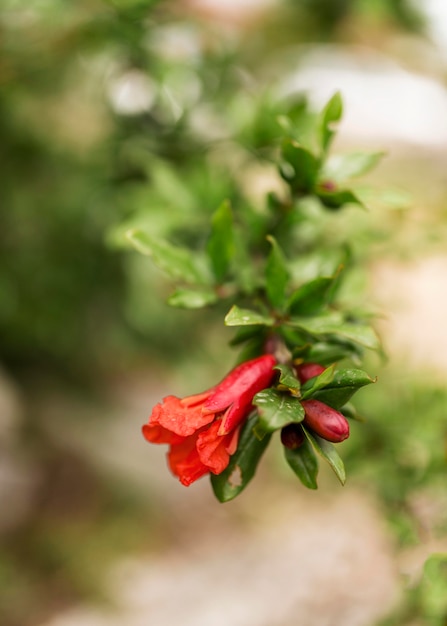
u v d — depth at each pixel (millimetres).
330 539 1018
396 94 1430
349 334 444
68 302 1141
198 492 1338
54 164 1023
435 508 561
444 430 574
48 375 1408
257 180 838
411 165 950
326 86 1334
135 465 1341
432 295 1378
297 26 852
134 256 1020
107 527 1224
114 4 610
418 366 653
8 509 1188
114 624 989
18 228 1085
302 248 593
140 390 1464
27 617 1018
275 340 451
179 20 729
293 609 854
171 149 681
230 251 490
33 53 744
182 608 1001
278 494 1283
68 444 1325
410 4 874
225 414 408
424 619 519
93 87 920
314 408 410
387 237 620
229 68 735
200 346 988
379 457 585
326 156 489
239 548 1155
